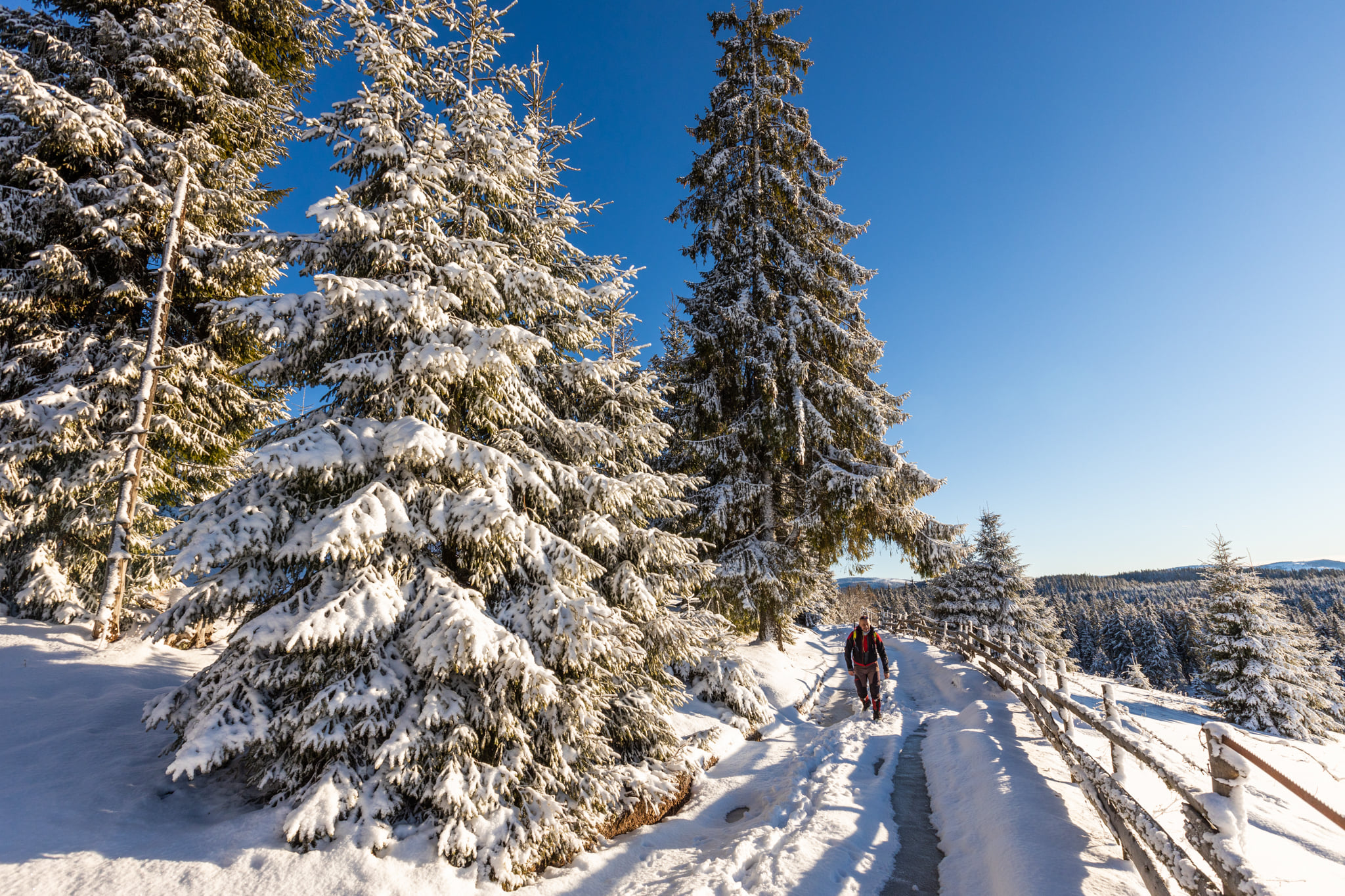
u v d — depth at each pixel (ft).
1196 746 21.21
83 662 24.54
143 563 32.37
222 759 13.28
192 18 33.81
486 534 15.88
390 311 16.98
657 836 18.13
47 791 15.35
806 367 44.96
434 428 16.60
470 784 14.76
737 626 44.73
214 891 12.20
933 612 99.55
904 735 27.37
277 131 39.86
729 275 53.21
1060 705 18.98
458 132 22.09
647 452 27.89
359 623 14.39
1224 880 7.82
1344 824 6.31
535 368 21.91
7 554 29.19
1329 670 68.74
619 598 22.07
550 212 26.73
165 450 33.94
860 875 13.99
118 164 30.94
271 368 18.28
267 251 19.31
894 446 55.93
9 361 29.30
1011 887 11.16
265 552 15.72
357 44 20.49
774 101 52.80
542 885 14.67
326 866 12.94
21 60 30.89
